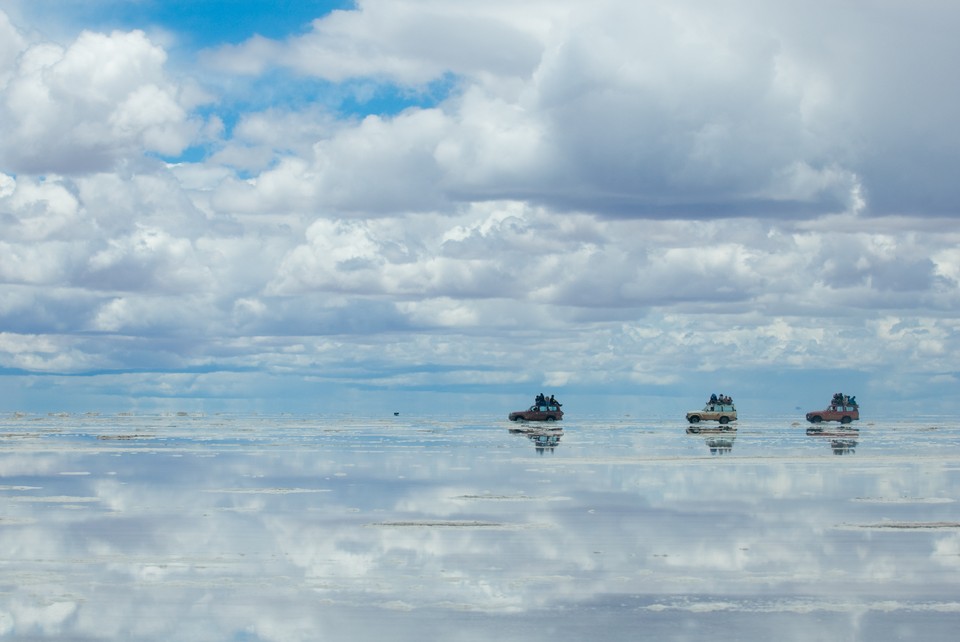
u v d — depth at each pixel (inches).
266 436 4662.9
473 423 7234.3
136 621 964.6
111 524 1551.4
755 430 5615.2
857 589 1094.4
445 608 1013.2
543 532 1469.0
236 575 1167.6
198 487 2113.7
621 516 1635.1
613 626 946.7
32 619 971.3
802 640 901.2
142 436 4611.2
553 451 3371.1
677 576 1157.7
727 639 904.9
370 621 963.3
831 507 1747.0
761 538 1413.6
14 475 2399.1
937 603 1032.8
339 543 1374.3
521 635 917.8
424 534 1454.2
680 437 4544.8
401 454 3211.1
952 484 2153.1
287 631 930.7
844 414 6707.7
